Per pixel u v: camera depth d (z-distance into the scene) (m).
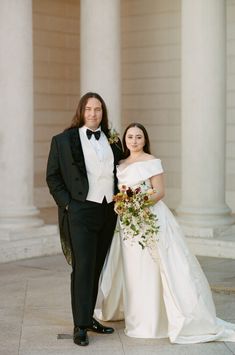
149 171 7.62
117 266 7.91
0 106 12.31
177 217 12.89
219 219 12.66
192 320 7.43
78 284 7.46
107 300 8.02
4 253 11.82
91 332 7.80
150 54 16.94
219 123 12.65
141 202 7.50
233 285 9.97
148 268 7.64
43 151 17.34
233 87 15.88
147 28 16.95
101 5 13.00
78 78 18.05
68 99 17.88
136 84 17.17
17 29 12.23
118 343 7.46
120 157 7.79
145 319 7.64
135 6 17.09
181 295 7.47
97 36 13.04
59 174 7.59
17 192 12.41
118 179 7.69
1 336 7.78
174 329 7.41
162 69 16.78
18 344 7.50
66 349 7.31
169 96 16.72
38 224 12.55
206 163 12.63
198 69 12.54
